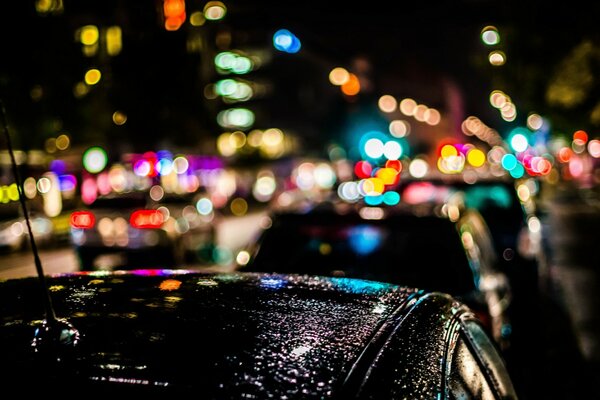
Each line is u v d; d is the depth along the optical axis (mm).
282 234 6680
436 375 2131
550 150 52344
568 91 19422
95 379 1771
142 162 24734
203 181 30094
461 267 6020
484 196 11766
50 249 22672
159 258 16906
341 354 2016
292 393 1739
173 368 1839
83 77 24172
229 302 2498
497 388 2854
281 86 58938
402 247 6293
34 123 22781
